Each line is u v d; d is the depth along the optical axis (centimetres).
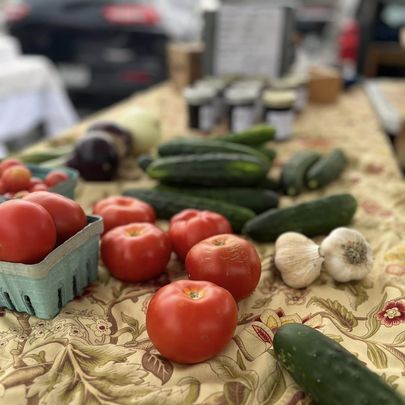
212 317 50
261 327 58
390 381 48
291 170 96
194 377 50
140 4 274
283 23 151
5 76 205
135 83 275
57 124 236
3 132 211
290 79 151
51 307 58
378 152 120
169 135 135
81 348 53
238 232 80
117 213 74
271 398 48
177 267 72
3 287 57
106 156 100
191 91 135
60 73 281
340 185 101
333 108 165
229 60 159
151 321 52
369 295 64
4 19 281
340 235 66
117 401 47
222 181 85
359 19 217
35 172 83
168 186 88
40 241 53
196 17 277
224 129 142
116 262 66
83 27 267
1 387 48
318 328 57
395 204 91
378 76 221
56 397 47
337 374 44
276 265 68
